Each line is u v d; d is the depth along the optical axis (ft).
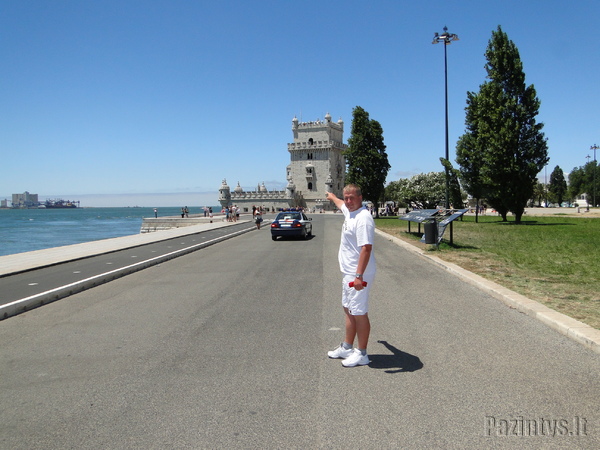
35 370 17.47
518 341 19.88
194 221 180.04
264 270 43.93
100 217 509.35
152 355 18.98
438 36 98.07
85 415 13.58
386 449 11.41
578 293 28.35
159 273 43.39
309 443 11.75
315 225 139.23
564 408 13.52
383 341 20.38
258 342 20.54
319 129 346.13
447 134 99.50
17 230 247.50
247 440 11.96
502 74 113.80
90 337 21.90
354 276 17.28
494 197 119.96
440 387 15.12
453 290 31.96
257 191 363.97
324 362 17.79
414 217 64.49
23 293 31.22
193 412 13.62
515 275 35.81
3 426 13.01
